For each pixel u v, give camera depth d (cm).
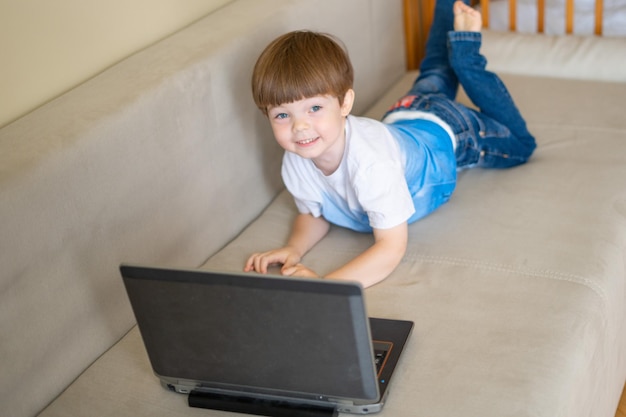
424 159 151
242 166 160
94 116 126
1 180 109
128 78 140
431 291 132
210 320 104
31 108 135
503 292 130
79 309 123
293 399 109
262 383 108
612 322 134
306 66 128
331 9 185
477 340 119
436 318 125
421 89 179
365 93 208
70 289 121
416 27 239
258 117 163
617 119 181
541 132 180
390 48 220
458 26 175
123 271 104
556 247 140
